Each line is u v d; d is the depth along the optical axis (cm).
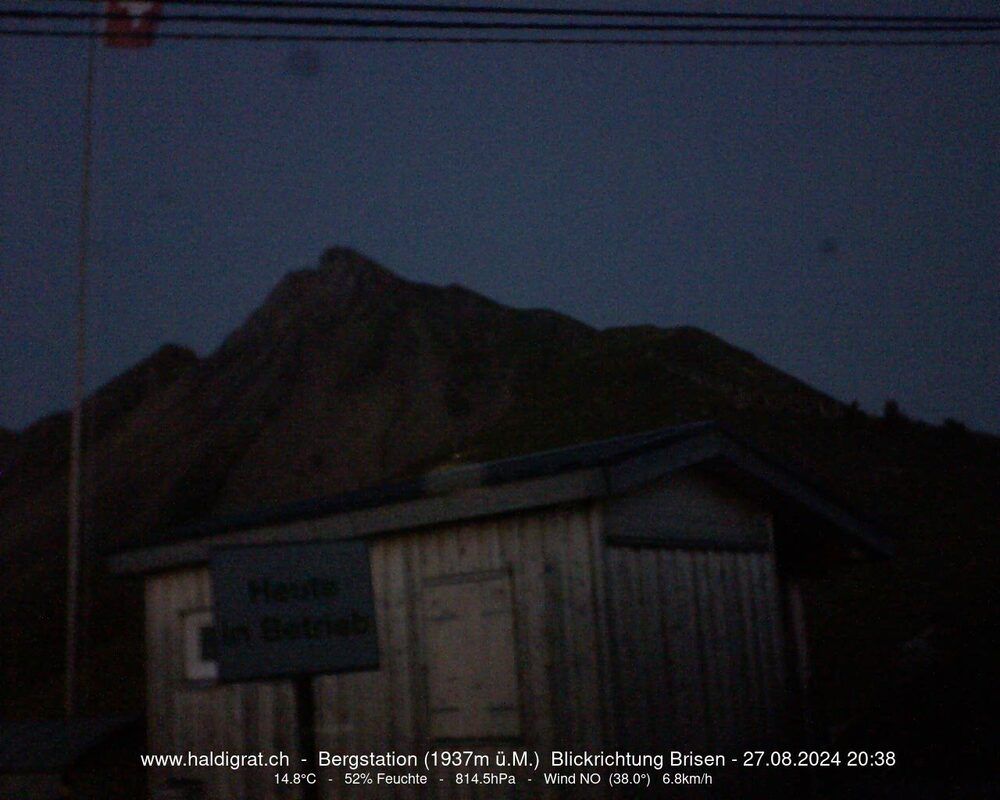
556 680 966
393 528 1063
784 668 1244
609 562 973
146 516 7600
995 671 1642
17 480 9831
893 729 1525
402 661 1072
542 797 957
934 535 2789
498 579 1016
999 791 1154
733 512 1235
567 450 1221
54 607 4856
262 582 615
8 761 1199
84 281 2689
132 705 2820
